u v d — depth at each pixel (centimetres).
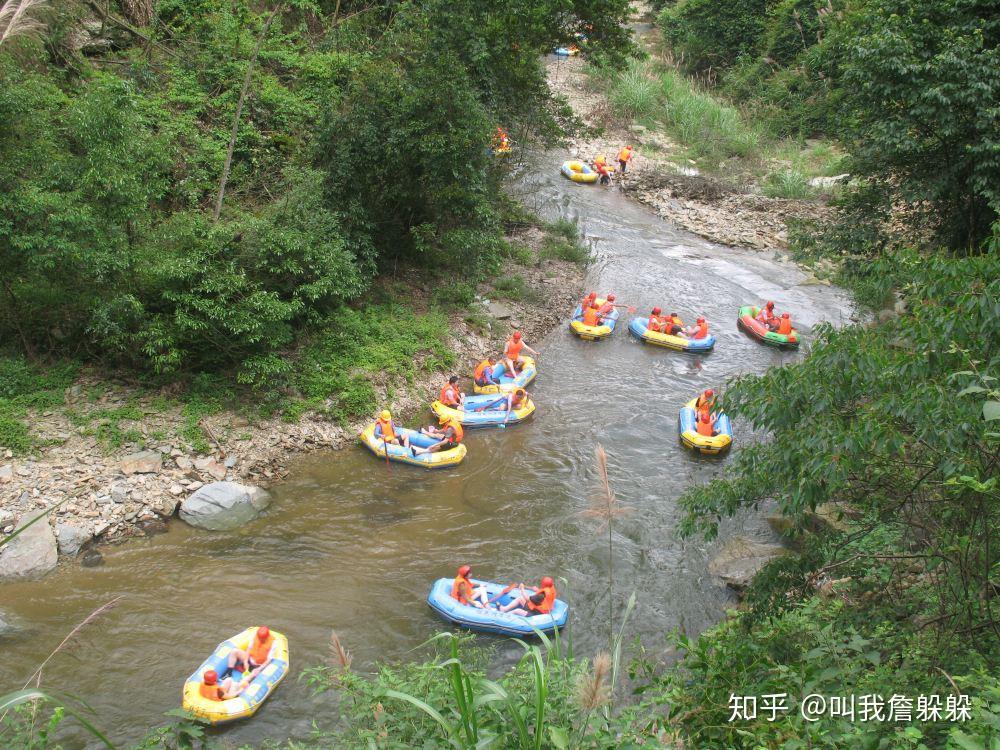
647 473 1465
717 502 714
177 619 1033
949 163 1568
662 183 3117
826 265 2491
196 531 1191
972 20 1522
